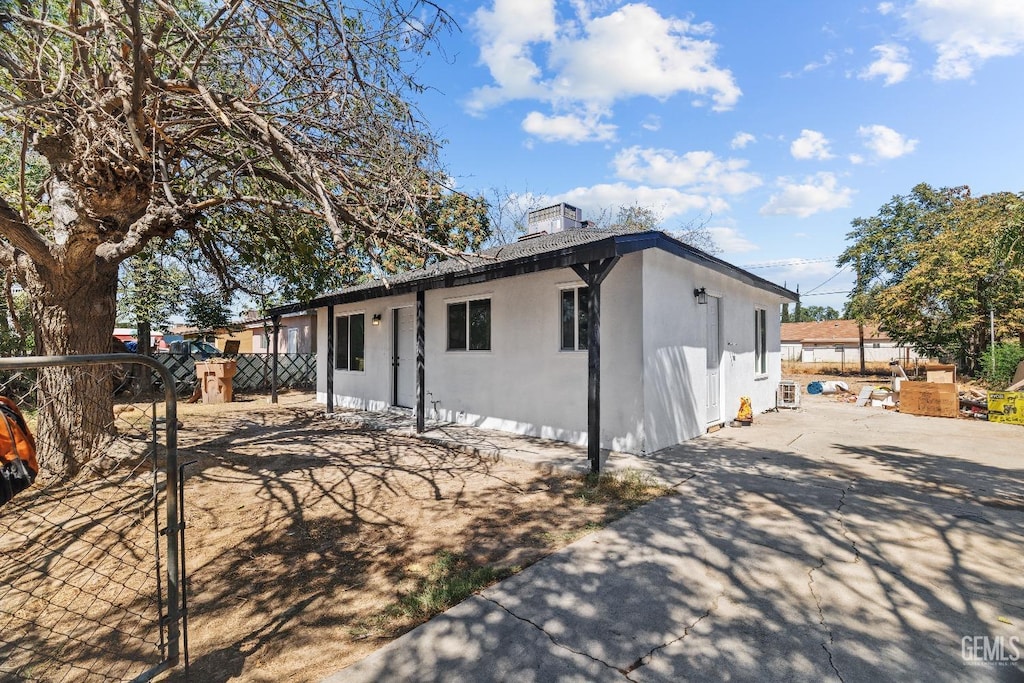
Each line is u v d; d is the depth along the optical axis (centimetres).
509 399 812
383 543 383
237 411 1155
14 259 511
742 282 938
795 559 335
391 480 554
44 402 521
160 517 432
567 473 571
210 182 501
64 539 392
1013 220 858
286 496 496
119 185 412
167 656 229
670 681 212
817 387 1652
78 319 529
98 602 310
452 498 489
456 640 247
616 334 668
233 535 403
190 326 1778
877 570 317
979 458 632
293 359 1819
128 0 267
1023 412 916
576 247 558
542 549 361
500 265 641
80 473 528
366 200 411
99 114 355
